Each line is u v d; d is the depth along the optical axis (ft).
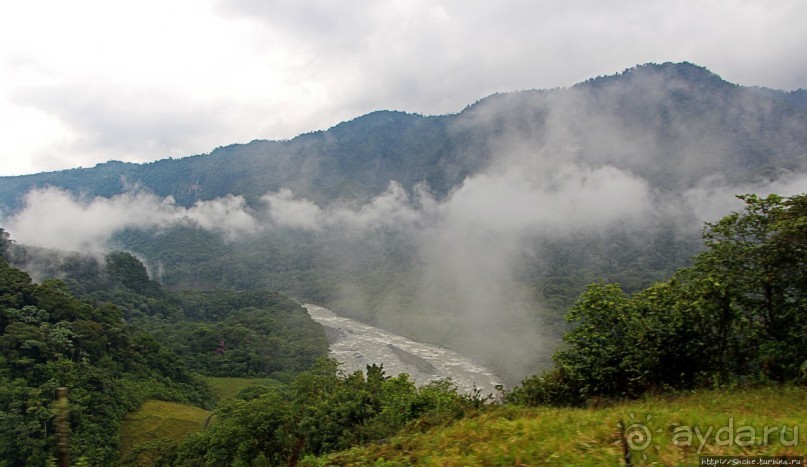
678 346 48.49
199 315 383.86
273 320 342.03
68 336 188.34
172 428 172.35
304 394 127.75
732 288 47.91
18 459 130.21
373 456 31.50
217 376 261.65
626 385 48.73
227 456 101.09
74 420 148.46
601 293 53.57
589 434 26.86
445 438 31.14
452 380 227.40
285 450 89.35
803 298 47.75
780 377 46.32
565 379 52.60
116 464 144.05
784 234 44.88
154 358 226.38
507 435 29.35
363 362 263.29
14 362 159.43
